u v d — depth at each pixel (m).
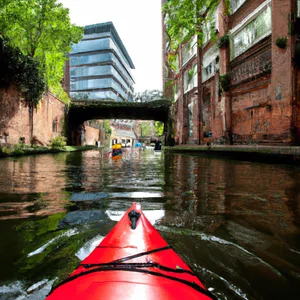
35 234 2.82
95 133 50.50
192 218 3.42
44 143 22.83
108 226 3.07
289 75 11.80
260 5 13.68
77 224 3.14
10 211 3.70
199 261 2.24
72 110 31.58
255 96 14.33
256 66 14.11
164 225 3.14
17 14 17.19
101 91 67.44
